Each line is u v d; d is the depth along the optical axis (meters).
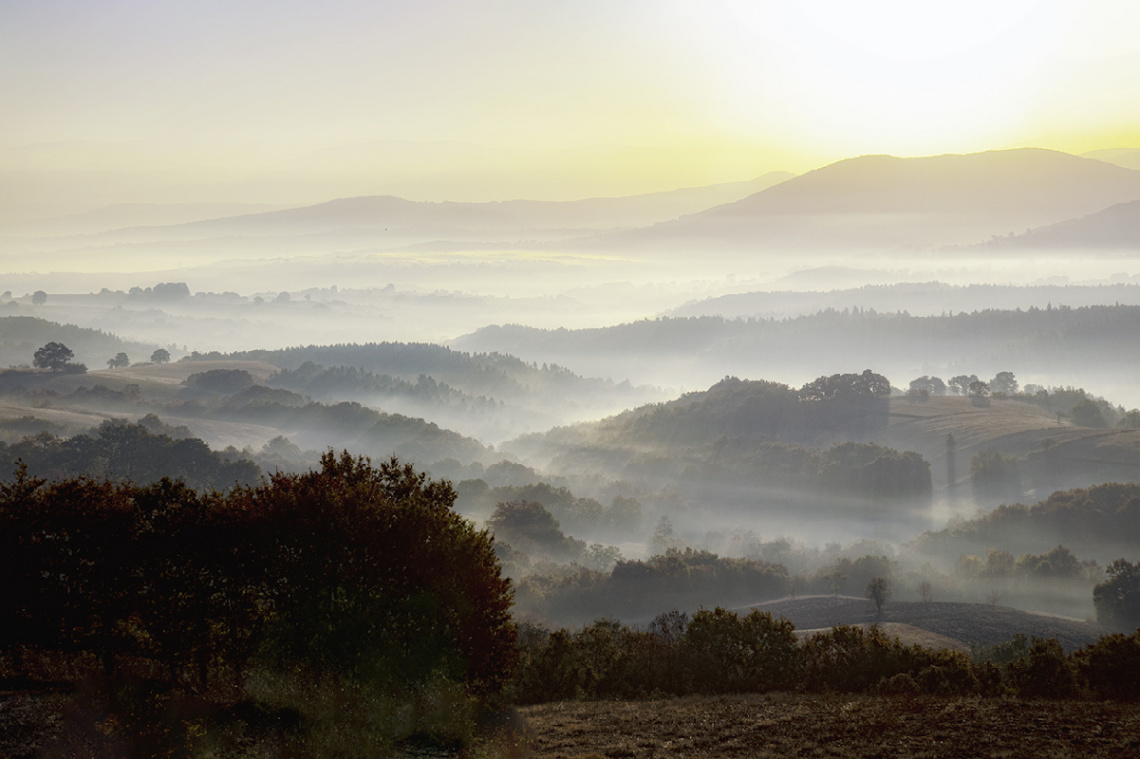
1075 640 98.75
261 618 23.98
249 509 24.88
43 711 17.50
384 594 22.81
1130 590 102.75
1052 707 27.89
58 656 22.98
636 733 25.50
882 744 22.31
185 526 24.47
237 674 24.34
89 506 24.91
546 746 23.42
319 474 26.30
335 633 21.61
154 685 21.38
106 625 24.00
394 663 21.69
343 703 20.39
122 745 16.47
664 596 125.62
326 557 23.19
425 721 21.53
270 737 18.19
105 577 23.98
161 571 24.09
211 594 24.33
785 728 25.47
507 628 26.73
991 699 30.77
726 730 25.44
